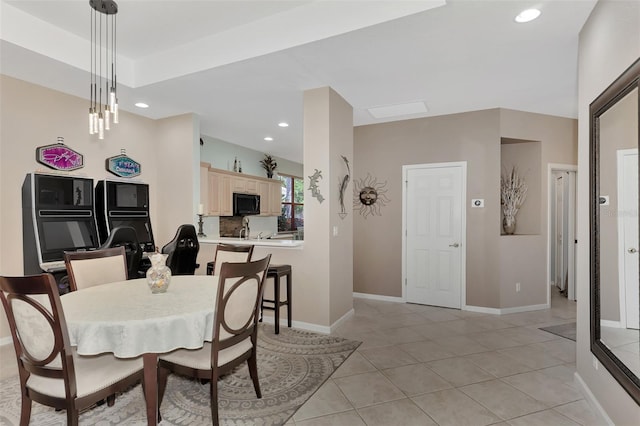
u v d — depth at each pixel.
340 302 3.90
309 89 3.68
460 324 3.92
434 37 2.62
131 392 2.39
